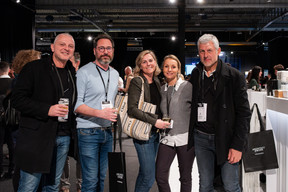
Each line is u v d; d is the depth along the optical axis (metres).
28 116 1.82
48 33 17.92
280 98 2.26
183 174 2.17
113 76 2.26
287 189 2.27
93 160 2.11
